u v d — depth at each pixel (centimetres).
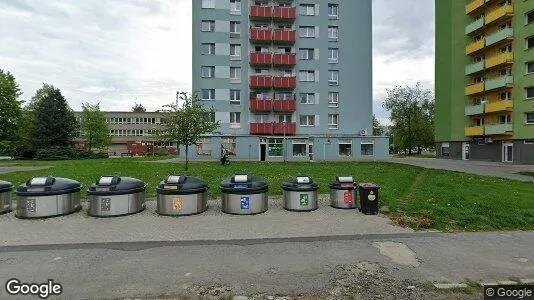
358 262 522
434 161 3647
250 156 3712
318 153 3769
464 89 4175
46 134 4778
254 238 650
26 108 4975
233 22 3931
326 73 4016
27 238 646
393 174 1880
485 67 3744
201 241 629
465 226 737
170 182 860
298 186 911
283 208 944
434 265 511
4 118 3609
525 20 3325
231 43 3903
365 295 418
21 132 4544
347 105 4028
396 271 488
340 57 4038
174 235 670
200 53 3834
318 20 4022
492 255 554
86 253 559
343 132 4009
